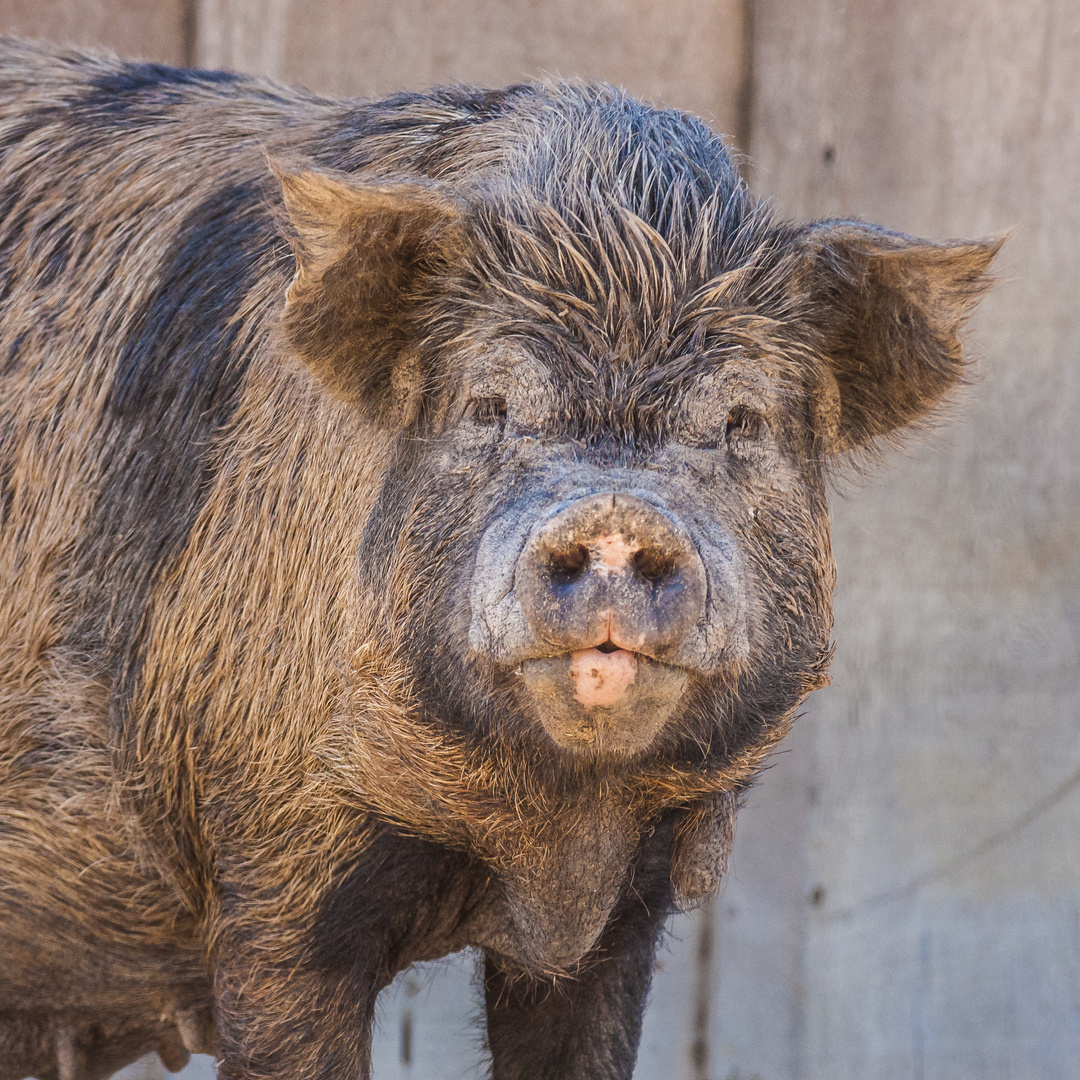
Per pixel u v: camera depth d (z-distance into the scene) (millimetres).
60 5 19297
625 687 8383
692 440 9359
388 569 10117
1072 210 20469
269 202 12195
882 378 10875
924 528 20734
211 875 11984
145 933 12719
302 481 11242
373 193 9453
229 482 11719
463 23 20344
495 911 11836
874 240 10047
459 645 9508
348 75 20078
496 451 9516
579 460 9070
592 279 9461
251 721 11383
